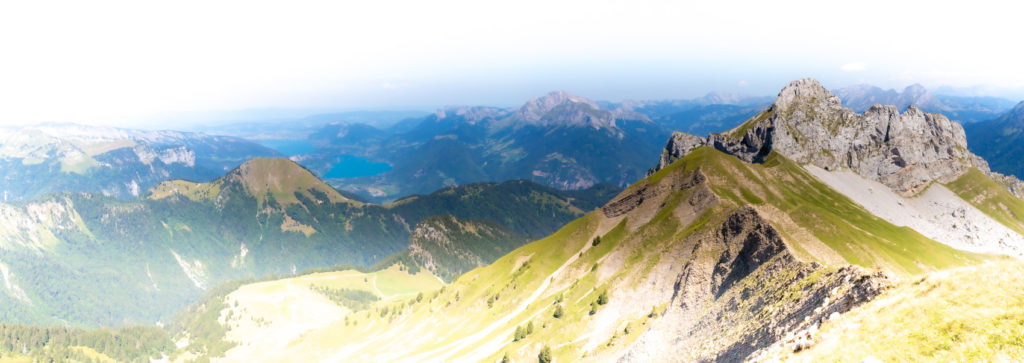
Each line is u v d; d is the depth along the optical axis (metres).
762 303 83.44
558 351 160.88
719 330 92.31
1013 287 34.69
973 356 30.23
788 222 163.00
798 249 112.62
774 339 62.81
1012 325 30.98
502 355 171.25
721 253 141.12
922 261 190.12
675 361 98.00
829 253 152.88
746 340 72.00
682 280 137.75
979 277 37.69
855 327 39.75
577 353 157.12
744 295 97.31
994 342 30.45
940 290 38.78
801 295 68.62
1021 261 37.47
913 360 32.06
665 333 119.19
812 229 173.25
